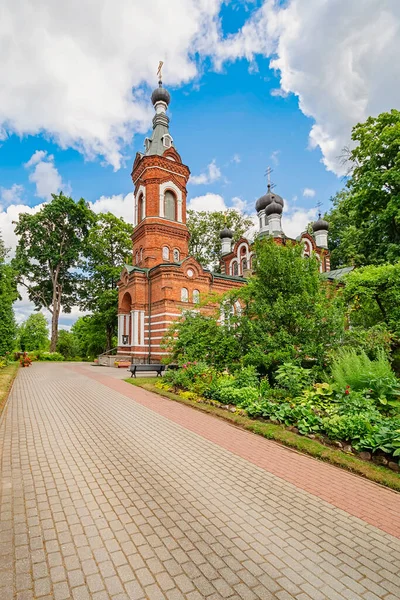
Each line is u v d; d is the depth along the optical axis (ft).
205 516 15.51
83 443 25.61
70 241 145.18
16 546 12.97
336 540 13.89
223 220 152.56
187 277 89.30
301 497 17.61
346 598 10.73
